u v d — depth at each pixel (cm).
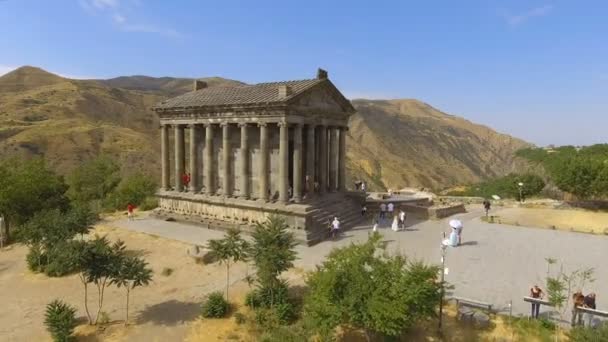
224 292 2623
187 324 2311
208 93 4538
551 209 5000
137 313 2453
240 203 3900
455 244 3403
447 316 2192
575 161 5106
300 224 3559
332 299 1917
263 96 3850
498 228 4084
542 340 1964
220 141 4244
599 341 1669
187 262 3128
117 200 6050
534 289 2156
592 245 3453
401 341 2039
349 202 4556
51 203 4684
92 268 2292
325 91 4162
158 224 4234
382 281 1888
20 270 3262
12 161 5200
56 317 2180
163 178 4616
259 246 2414
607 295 2398
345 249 2097
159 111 4497
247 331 2197
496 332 2047
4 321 2412
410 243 3506
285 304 2278
